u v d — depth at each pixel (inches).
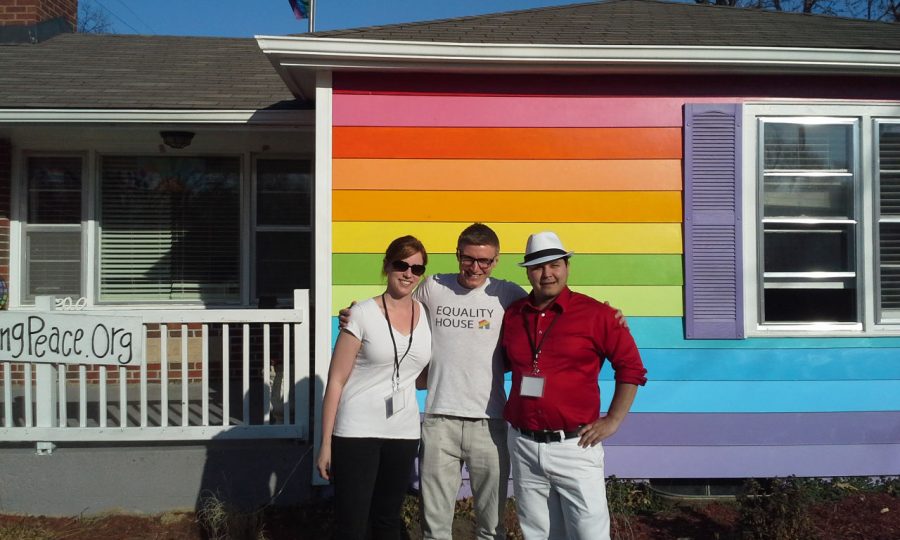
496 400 145.6
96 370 302.7
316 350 208.8
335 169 212.1
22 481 203.8
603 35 220.8
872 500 208.8
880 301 218.7
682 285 216.1
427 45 201.3
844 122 219.5
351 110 212.7
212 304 307.7
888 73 214.7
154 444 212.4
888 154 220.8
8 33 364.2
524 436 139.6
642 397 214.5
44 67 312.5
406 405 141.9
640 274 215.3
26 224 301.0
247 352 208.8
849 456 216.8
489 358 144.6
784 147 219.3
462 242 143.9
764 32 233.3
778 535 176.4
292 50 200.2
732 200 216.2
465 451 144.6
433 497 145.9
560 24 243.0
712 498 213.9
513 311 143.0
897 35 232.5
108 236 306.0
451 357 144.6
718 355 215.6
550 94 215.5
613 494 207.3
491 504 145.7
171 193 308.0
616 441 214.2
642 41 210.2
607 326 136.7
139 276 306.7
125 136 290.7
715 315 215.8
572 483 136.4
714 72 212.1
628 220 215.3
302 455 208.5
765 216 218.8
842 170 220.2
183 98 270.5
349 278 211.2
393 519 143.4
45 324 205.0
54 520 201.0
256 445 210.5
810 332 216.7
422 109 213.6
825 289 219.6
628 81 216.1
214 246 309.9
